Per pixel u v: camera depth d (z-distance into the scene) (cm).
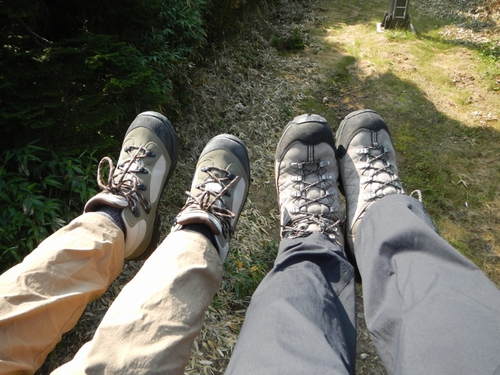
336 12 491
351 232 146
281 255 128
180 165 244
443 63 372
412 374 79
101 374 78
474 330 80
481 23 445
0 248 145
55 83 170
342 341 101
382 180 157
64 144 178
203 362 162
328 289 115
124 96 190
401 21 431
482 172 262
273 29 435
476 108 313
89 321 163
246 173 171
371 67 363
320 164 175
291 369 82
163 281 97
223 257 128
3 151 168
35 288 95
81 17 213
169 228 210
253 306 110
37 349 92
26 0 158
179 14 261
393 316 94
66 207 171
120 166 155
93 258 108
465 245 221
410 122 300
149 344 84
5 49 171
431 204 242
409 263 104
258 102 313
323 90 338
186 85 273
